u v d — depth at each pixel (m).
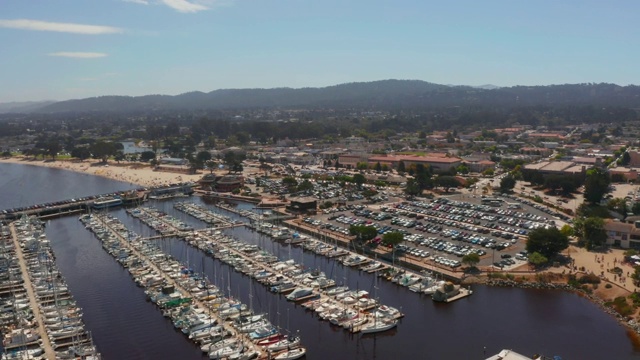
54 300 174.25
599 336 148.38
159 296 174.88
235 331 150.62
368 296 176.50
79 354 137.12
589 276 186.25
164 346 145.62
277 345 141.00
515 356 128.62
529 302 173.12
